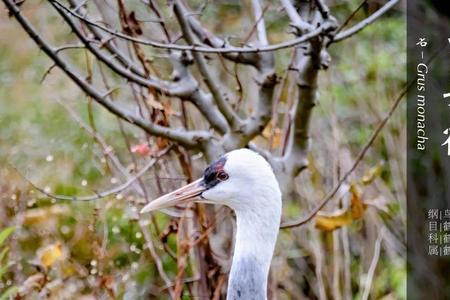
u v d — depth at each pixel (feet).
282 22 46.03
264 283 26.81
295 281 42.93
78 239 38.24
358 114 46.73
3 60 51.26
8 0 27.48
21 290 33.04
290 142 33.58
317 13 31.27
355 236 44.37
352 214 34.17
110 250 38.06
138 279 38.86
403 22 48.37
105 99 29.86
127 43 33.94
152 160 33.81
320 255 40.93
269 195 26.53
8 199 37.09
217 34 45.03
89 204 40.37
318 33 28.17
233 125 31.78
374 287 43.52
